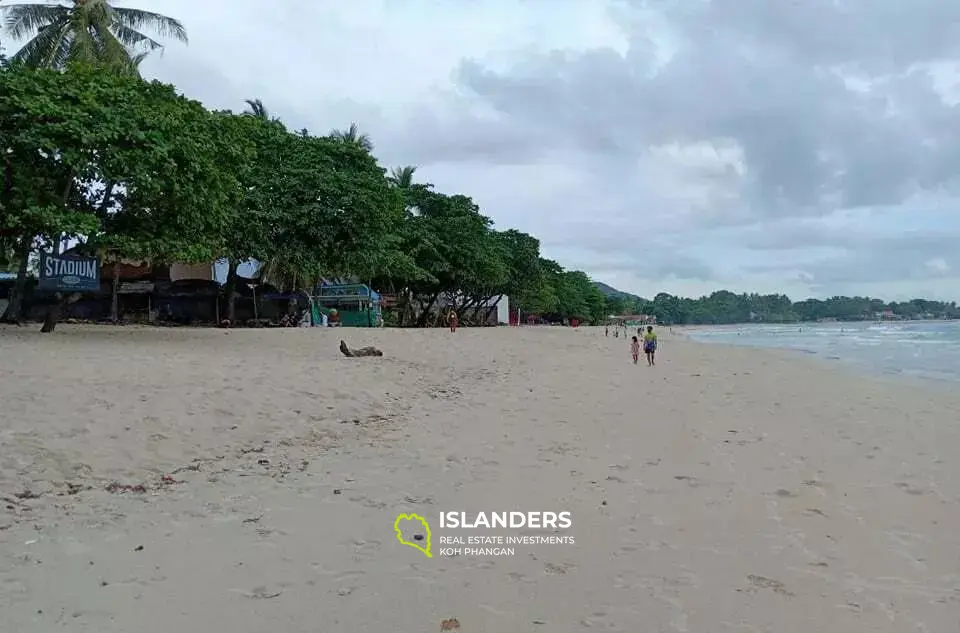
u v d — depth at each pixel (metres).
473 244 49.38
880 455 8.88
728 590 4.62
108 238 17.69
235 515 6.05
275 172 31.27
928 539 5.69
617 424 10.94
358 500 6.57
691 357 29.28
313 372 13.89
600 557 5.21
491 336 34.75
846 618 4.23
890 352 35.69
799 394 15.55
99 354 13.58
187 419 9.04
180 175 17.55
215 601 4.33
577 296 106.69
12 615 4.07
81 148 16.11
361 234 32.09
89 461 7.24
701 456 8.66
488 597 4.46
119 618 4.07
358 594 4.48
